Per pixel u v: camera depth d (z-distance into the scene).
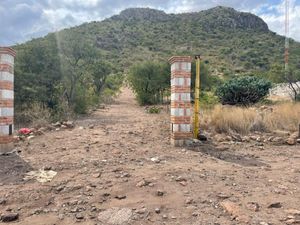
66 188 4.79
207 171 5.69
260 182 5.14
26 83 18.52
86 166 5.94
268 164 6.45
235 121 9.94
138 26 103.94
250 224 3.62
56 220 3.87
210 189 4.73
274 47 79.75
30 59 20.14
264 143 8.62
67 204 4.27
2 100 7.05
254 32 100.75
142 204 4.21
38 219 3.90
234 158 6.95
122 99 42.00
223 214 3.91
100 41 83.38
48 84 20.22
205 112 11.54
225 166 6.17
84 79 24.94
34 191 4.70
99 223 3.77
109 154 6.90
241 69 61.00
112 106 30.64
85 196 4.49
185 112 8.05
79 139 8.55
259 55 72.00
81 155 6.78
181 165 6.07
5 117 7.08
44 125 11.59
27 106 17.02
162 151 7.38
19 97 17.86
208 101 19.45
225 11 112.06
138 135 9.28
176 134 8.02
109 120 15.08
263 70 59.59
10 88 7.27
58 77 20.91
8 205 4.31
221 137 8.89
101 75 35.41
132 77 33.41
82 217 3.90
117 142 8.20
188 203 4.23
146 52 77.69
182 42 86.62
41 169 5.80
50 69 20.69
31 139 8.59
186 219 3.80
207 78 32.56
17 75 18.08
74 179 5.19
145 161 6.36
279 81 28.48
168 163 6.23
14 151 7.22
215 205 4.17
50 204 4.30
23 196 4.54
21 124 14.07
